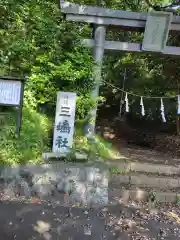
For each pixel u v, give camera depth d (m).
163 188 5.39
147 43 6.00
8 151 4.77
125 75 11.15
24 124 5.23
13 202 4.28
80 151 5.37
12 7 6.27
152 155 7.36
